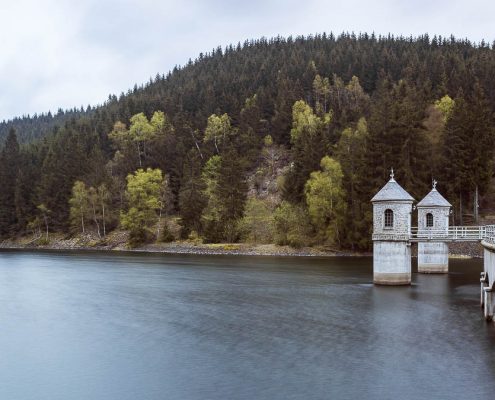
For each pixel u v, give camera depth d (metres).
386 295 54.06
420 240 58.34
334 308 47.72
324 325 41.16
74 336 39.00
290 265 86.94
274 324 41.69
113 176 155.75
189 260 98.62
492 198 113.06
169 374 30.39
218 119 159.00
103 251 127.44
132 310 48.09
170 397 27.11
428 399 26.48
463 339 36.81
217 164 142.62
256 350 34.59
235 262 93.62
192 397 27.02
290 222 116.44
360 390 27.64
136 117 167.38
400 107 107.50
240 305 49.84
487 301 42.50
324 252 109.38
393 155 102.38
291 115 157.38
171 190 146.12
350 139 116.25
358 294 55.03
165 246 125.69
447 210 71.38
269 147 155.62
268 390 27.75
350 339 37.00
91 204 141.62
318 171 112.25
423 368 30.80
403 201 58.50
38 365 32.47
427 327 40.22
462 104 109.69
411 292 55.59
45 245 143.88
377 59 188.00
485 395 26.95
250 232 123.94
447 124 107.69
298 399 26.56
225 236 123.62
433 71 158.12
